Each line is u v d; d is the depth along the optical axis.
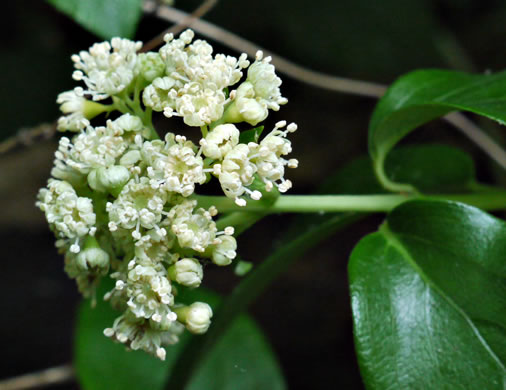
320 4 0.41
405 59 0.41
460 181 0.26
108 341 0.29
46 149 0.47
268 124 0.45
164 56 0.19
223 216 0.21
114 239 0.20
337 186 0.27
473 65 0.41
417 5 0.41
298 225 0.27
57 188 0.19
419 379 0.19
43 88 0.45
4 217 0.46
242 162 0.19
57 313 0.41
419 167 0.26
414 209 0.20
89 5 0.22
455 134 0.42
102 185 0.19
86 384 0.28
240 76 0.19
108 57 0.20
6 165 0.47
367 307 0.20
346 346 0.39
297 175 0.45
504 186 0.36
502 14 0.41
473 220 0.20
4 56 0.44
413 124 0.22
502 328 0.19
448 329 0.19
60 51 0.45
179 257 0.19
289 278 0.42
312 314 0.40
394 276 0.20
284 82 0.44
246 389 0.30
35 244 0.45
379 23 0.41
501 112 0.20
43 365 0.39
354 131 0.45
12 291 0.42
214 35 0.27
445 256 0.20
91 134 0.19
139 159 0.19
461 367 0.19
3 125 0.44
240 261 0.21
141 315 0.19
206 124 0.19
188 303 0.20
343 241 0.43
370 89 0.29
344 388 0.38
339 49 0.41
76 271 0.20
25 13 0.44
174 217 0.19
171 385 0.26
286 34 0.41
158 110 0.19
